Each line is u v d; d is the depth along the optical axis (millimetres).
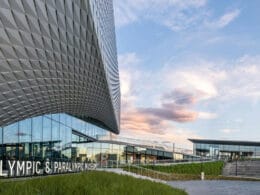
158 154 70438
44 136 33250
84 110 41469
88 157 53906
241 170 57500
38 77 21938
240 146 80125
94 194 9164
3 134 26047
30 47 17344
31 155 30047
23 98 24484
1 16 13609
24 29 15367
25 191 7840
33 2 13758
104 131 65375
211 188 30984
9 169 25812
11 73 19547
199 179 46562
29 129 30047
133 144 66875
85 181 11648
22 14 14211
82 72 24516
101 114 48188
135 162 53625
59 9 15062
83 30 17891
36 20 15086
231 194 25578
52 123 35812
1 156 25375
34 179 10836
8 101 23422
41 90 24734
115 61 36875
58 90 26531
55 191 8844
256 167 58781
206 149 81250
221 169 57844
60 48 19000
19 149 28141
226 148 80750
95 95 33250
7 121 26422
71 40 18516
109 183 12422
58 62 20812
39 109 29234
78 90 28891
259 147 78938
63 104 32094
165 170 51125
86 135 52250
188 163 54906
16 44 16391
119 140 64375
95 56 21859
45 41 17375
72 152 45031
